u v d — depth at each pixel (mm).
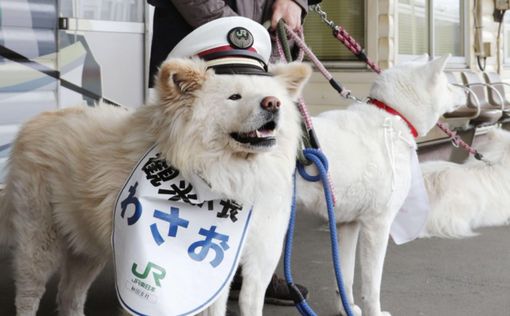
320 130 3398
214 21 2732
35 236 3047
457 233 5770
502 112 8102
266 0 3520
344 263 3736
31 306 3141
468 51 9594
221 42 2682
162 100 2518
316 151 3217
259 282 2924
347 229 3701
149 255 2510
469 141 8125
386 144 3457
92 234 2836
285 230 3029
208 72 2512
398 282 4496
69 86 5715
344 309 3611
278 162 2656
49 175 2957
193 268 2572
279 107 2414
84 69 5812
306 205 3455
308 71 2756
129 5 6145
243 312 2951
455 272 4750
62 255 3168
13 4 5246
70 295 3459
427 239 5652
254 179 2607
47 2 5492
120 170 2707
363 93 7586
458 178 5879
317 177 3293
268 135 2467
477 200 5895
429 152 8055
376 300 3547
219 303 2791
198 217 2621
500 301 4176
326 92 7766
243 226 2689
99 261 3248
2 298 4016
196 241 2598
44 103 5551
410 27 8203
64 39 5637
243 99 2457
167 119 2543
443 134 7867
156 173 2594
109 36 5988
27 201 3033
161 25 3533
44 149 2984
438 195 5754
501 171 6086
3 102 5246
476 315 3936
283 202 2877
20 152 3111
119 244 2559
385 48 7520
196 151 2500
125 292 2494
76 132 2934
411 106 3588
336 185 3367
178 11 3383
